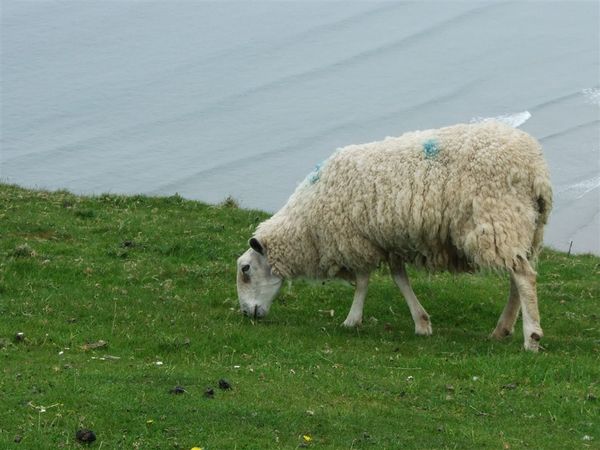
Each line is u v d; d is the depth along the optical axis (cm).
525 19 8506
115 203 2191
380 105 6072
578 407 1041
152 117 6028
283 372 1145
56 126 5875
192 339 1279
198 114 6034
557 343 1368
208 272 1717
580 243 3534
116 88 6681
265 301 1473
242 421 947
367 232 1347
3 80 6875
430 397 1068
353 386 1091
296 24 8300
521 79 6625
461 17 8531
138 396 998
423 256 1338
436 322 1567
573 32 8069
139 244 1859
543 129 5309
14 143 5525
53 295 1468
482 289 1723
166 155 5241
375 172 1320
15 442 865
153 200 2233
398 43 7675
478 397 1073
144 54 7531
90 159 5209
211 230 2016
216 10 8881
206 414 959
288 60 7281
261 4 9069
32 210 2038
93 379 1053
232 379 1091
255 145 5359
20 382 1027
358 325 1436
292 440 909
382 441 918
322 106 6088
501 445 924
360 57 7294
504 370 1167
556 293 1728
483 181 1241
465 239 1250
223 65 7162
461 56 7319
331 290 1669
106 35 8094
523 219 1238
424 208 1269
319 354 1226
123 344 1245
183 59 7369
